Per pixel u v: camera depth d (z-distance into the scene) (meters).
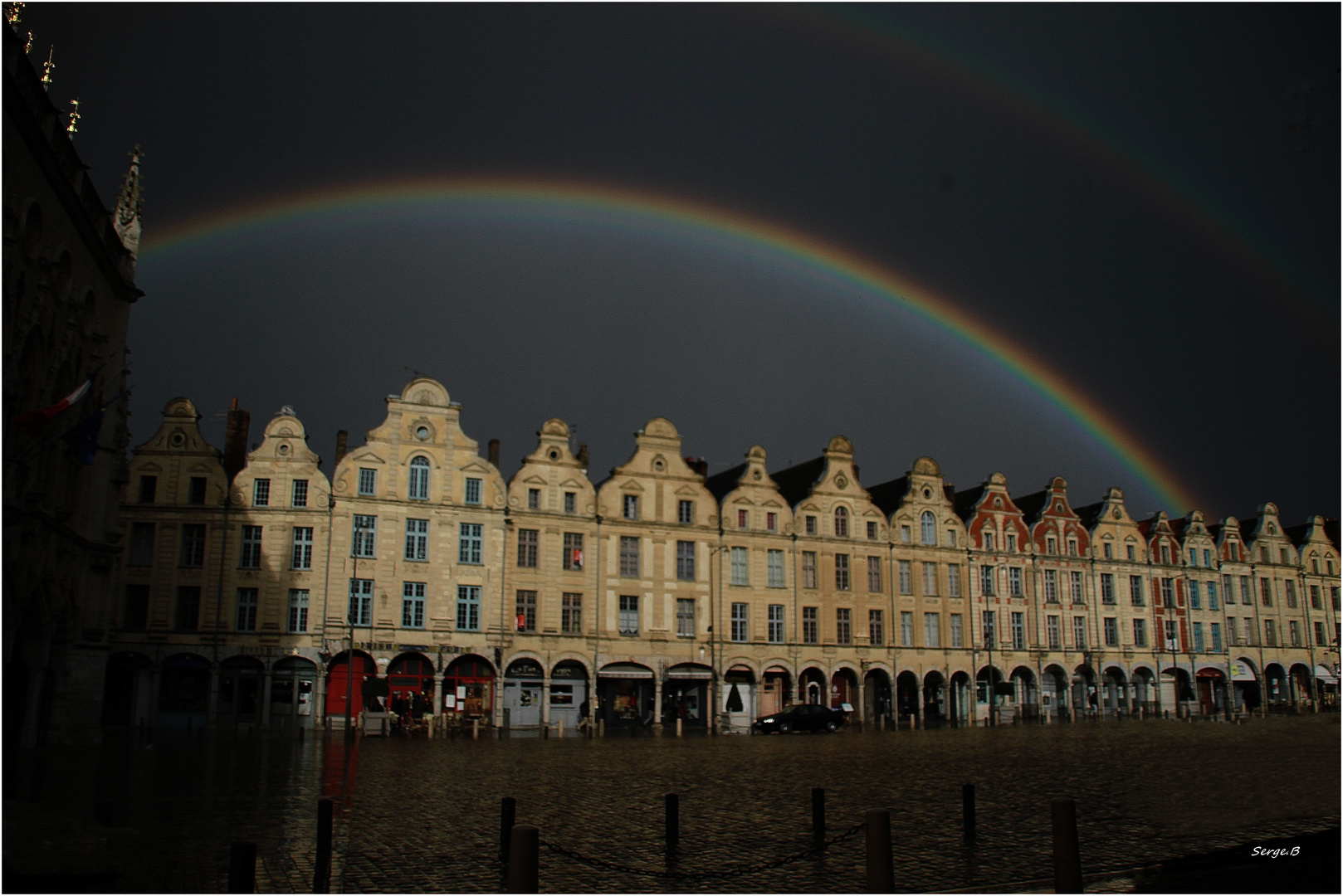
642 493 64.31
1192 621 83.00
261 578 54.97
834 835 18.19
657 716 61.31
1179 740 46.34
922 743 44.81
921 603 71.50
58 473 33.59
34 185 26.45
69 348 32.09
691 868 15.45
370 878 14.32
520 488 60.81
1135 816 20.80
